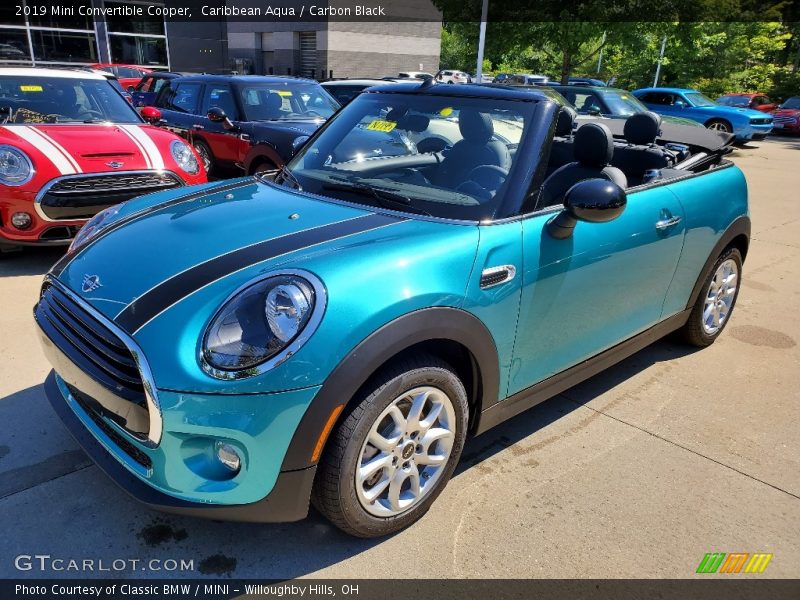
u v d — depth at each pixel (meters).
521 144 2.56
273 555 2.14
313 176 2.86
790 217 8.37
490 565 2.14
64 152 4.60
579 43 15.24
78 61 20.50
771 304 5.00
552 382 2.74
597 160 3.08
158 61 22.61
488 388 2.36
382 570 2.09
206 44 24.14
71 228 4.65
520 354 2.46
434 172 2.64
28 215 4.46
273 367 1.76
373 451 2.05
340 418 1.93
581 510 2.44
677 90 16.55
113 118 5.62
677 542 2.30
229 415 1.76
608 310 2.88
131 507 2.31
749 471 2.77
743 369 3.80
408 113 2.94
